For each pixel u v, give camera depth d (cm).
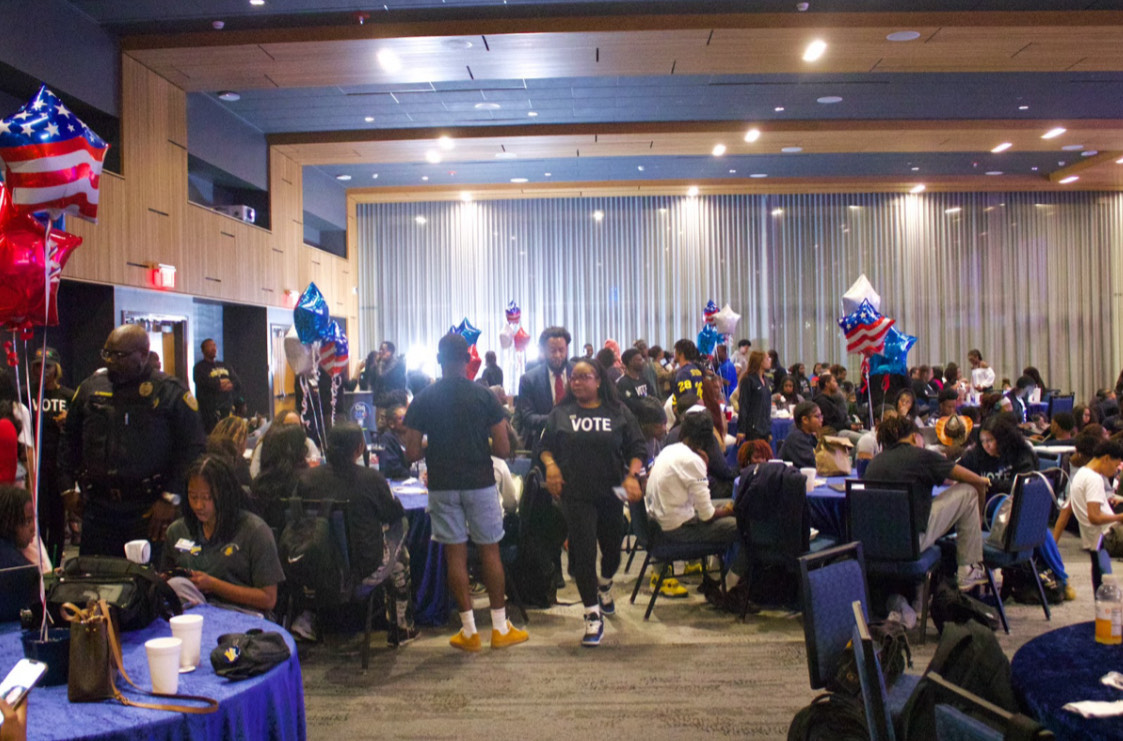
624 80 942
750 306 1564
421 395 418
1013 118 1118
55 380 513
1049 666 213
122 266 790
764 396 781
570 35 757
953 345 1563
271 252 1145
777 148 1215
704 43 779
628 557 630
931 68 859
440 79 884
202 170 1017
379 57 812
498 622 426
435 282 1575
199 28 777
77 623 193
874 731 205
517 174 1412
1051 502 459
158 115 853
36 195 224
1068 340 1570
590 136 1133
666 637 439
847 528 431
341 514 370
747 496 448
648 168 1388
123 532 326
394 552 407
